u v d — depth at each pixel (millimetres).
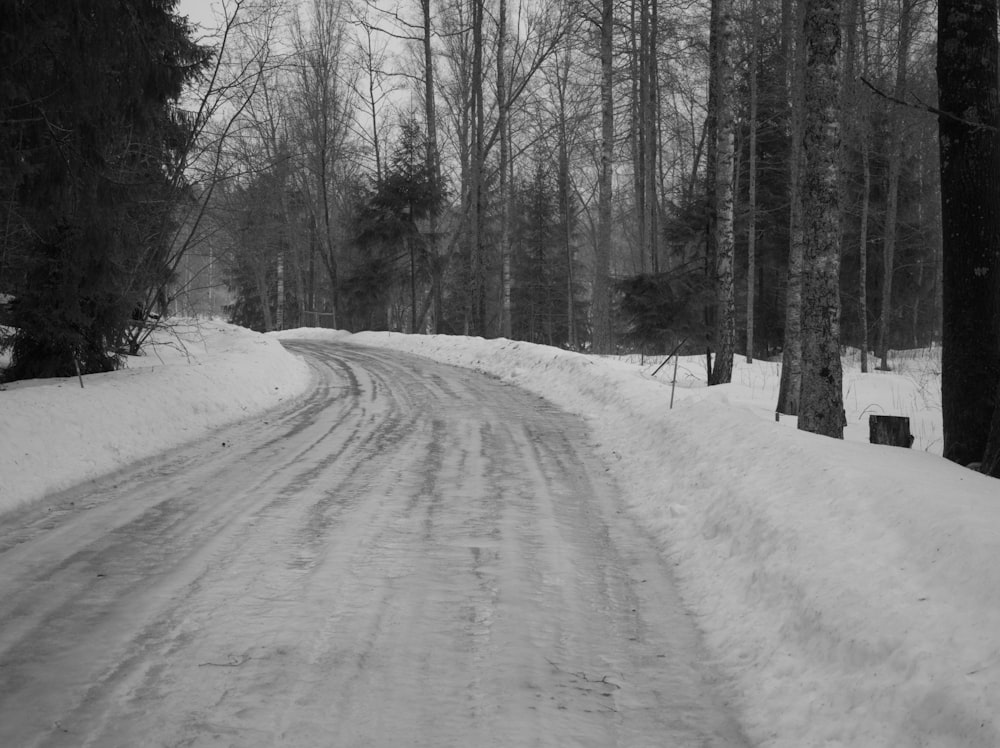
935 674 2922
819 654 3621
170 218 12469
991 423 6383
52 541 5668
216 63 12430
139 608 4438
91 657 3814
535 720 3352
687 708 3520
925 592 3494
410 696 3518
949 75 6871
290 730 3186
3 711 3289
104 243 9203
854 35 19016
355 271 33656
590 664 3939
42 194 8039
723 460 6809
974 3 6723
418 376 18125
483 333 26359
